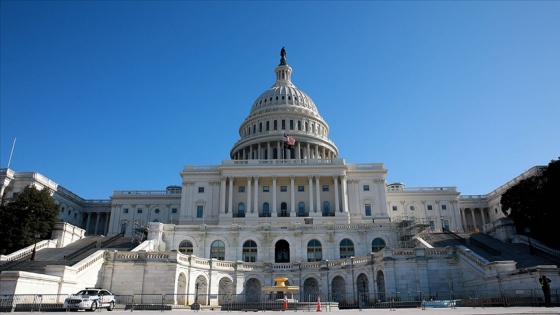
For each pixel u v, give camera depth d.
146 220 107.25
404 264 43.25
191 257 45.66
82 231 66.81
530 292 33.19
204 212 88.75
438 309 28.69
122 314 24.72
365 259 47.84
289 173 88.25
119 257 43.25
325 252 59.72
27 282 32.31
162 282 42.09
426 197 105.75
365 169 90.81
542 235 56.66
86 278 39.56
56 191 99.00
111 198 108.94
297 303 37.28
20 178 89.25
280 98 120.44
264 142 108.06
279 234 60.50
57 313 24.75
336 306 37.62
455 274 43.19
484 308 28.59
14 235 55.47
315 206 87.62
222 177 88.38
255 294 51.31
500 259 46.91
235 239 60.50
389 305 38.22
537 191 56.78
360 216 86.00
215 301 47.03
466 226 109.75
